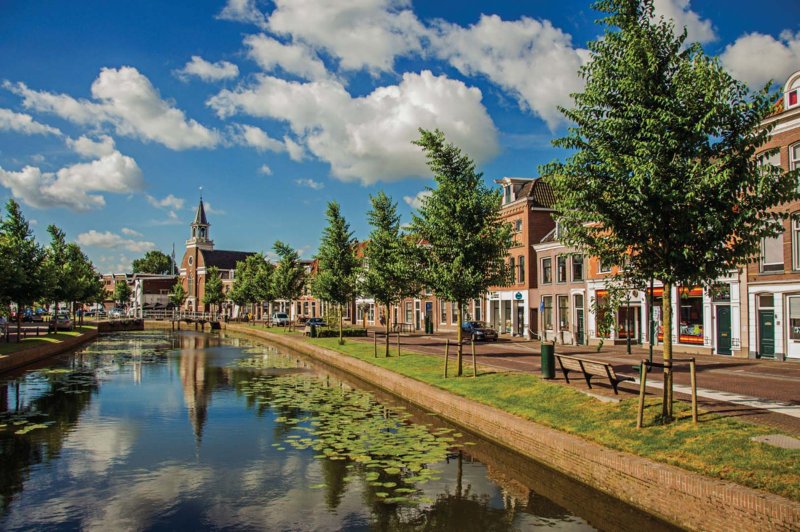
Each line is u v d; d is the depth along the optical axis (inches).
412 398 682.2
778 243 872.3
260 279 2377.0
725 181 363.9
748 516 264.5
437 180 718.5
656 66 387.9
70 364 1178.0
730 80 369.7
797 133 829.2
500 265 732.0
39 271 1358.3
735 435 347.9
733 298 928.9
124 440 512.1
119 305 4653.1
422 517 331.3
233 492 372.8
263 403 693.9
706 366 768.3
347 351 1132.5
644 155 384.2
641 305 1146.0
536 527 317.1
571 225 426.3
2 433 542.6
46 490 378.6
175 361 1242.0
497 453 463.2
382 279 1076.5
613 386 490.0
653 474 319.3
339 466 426.6
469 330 1440.7
